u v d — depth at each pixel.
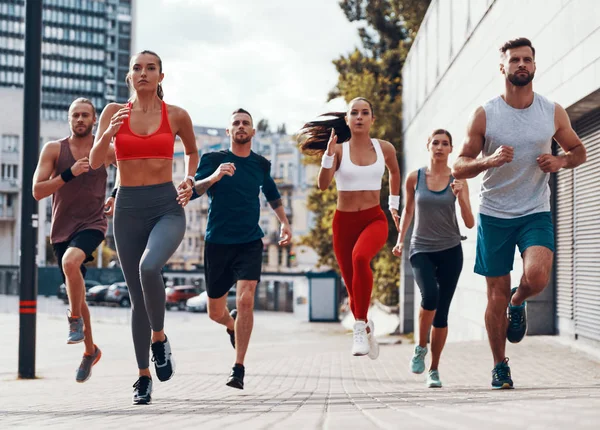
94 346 8.22
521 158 6.19
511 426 3.06
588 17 9.66
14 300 66.31
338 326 44.75
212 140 117.81
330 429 3.41
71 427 4.24
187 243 115.31
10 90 101.69
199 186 6.82
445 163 8.07
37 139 13.73
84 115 7.91
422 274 7.92
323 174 7.42
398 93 41.75
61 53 155.50
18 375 13.46
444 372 9.88
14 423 4.71
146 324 6.29
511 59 6.11
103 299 58.69
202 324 42.72
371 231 7.42
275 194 8.70
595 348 10.59
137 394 6.26
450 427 3.16
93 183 7.74
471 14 16.50
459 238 8.09
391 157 7.95
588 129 11.05
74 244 7.62
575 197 11.61
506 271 6.42
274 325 45.66
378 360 14.01
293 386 8.90
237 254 8.05
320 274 50.72
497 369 6.53
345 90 35.88
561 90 10.80
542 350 11.11
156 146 6.07
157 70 6.09
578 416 3.33
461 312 17.50
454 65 18.45
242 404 5.95
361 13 45.91
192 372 12.88
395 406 4.75
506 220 6.30
